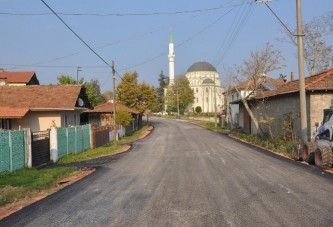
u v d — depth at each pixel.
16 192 11.83
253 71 39.00
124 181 13.57
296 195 10.17
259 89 38.41
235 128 51.50
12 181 14.10
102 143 34.78
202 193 10.80
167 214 8.55
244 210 8.70
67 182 14.16
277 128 31.39
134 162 19.70
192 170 15.70
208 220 7.93
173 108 130.88
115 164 19.23
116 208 9.34
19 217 8.78
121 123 48.22
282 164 16.86
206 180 13.05
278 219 7.85
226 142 31.88
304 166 16.06
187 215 8.39
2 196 11.21
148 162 19.39
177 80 134.12
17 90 32.38
